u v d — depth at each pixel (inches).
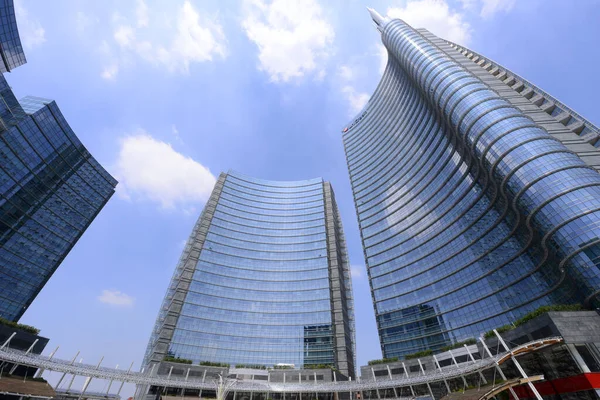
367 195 4953.3
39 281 3474.4
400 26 4483.3
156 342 3299.7
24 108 3750.0
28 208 3558.1
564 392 1453.0
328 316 3873.0
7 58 2851.9
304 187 5949.8
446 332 2891.2
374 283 3941.9
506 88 3361.2
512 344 1855.3
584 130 2620.6
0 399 1557.6
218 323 3671.3
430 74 3358.8
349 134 6294.3
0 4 2691.9
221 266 4288.9
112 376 1851.6
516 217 2400.3
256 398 2630.4
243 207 5285.4
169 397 2422.5
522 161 2143.2
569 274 1770.4
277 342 3639.3
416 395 2330.2
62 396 1706.4
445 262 3233.3
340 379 3075.8
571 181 1902.1
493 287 2630.4
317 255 4682.6
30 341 2160.4
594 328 1466.5
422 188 3919.8
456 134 2970.0
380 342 3432.6
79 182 4350.4
